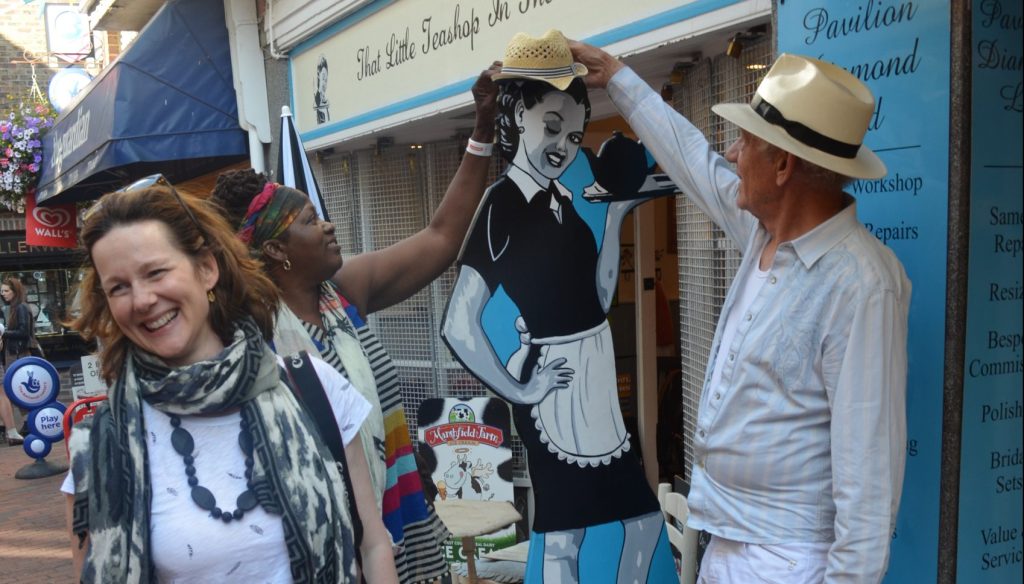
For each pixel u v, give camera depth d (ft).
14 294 32.94
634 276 14.10
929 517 6.10
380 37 15.67
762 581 5.48
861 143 5.51
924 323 6.07
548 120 7.87
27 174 30.32
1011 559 6.24
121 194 4.61
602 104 12.83
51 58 43.32
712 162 6.96
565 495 8.05
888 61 6.25
